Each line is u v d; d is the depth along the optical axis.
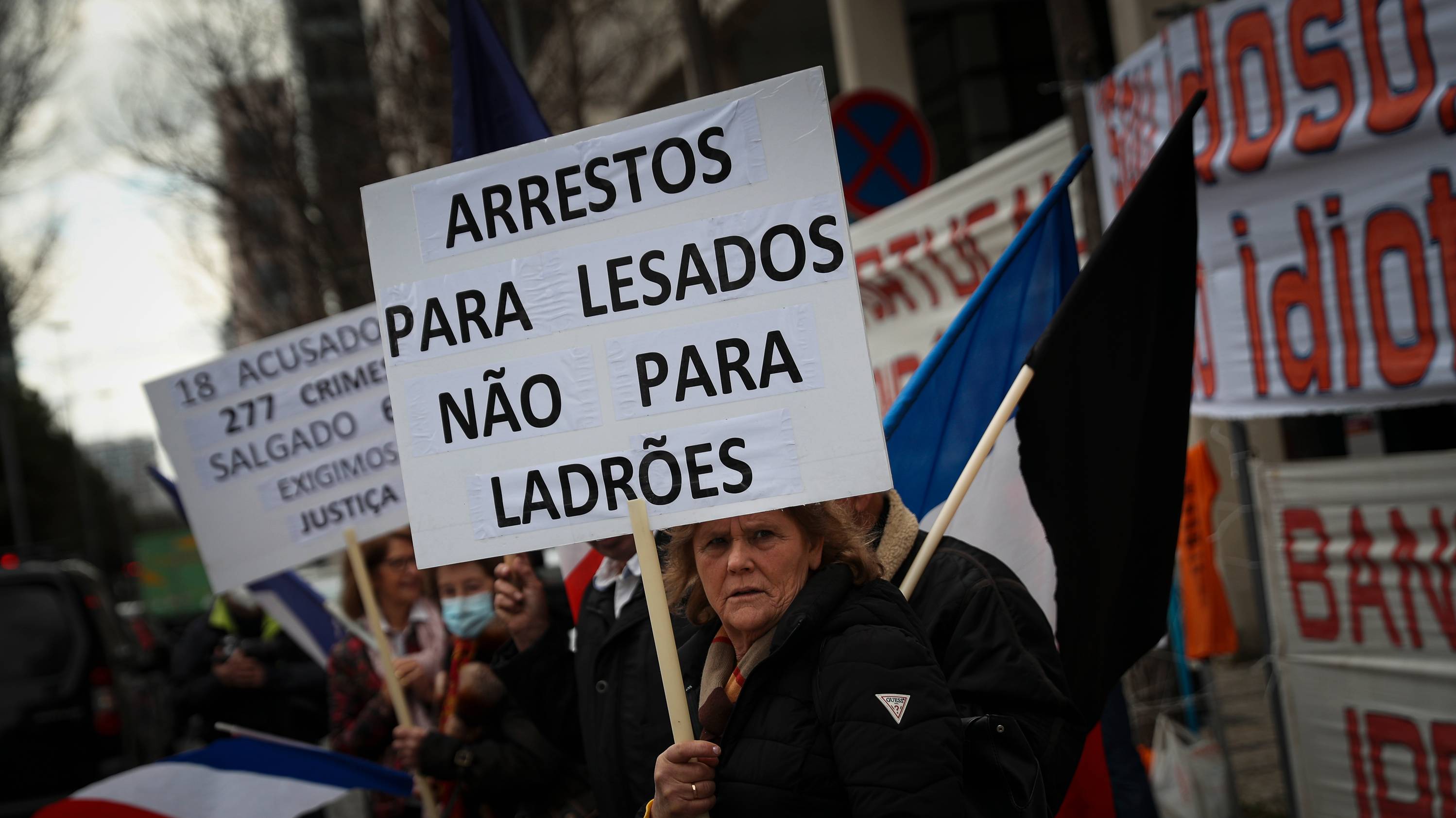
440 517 2.65
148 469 5.80
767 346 2.48
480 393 2.63
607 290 2.57
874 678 2.18
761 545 2.41
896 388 8.08
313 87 15.25
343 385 4.52
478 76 4.17
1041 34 12.43
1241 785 6.00
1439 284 3.85
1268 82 4.39
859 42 11.49
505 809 3.88
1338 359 4.21
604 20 16.22
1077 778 3.33
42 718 8.33
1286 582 4.86
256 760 3.83
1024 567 2.96
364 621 4.55
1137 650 3.12
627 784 2.99
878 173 7.83
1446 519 4.24
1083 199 5.58
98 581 10.31
